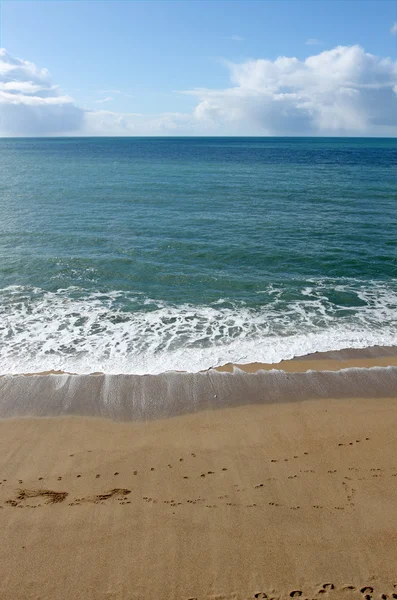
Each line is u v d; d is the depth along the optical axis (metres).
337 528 7.06
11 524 7.08
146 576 6.23
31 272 19.62
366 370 12.34
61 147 140.50
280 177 50.75
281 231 26.28
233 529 7.03
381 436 9.61
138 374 12.03
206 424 10.07
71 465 8.62
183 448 9.20
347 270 20.44
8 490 7.89
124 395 11.12
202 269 20.41
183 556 6.55
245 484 8.09
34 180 47.16
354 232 26.16
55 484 8.06
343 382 11.79
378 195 37.97
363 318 15.71
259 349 13.45
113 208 32.22
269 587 6.08
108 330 14.60
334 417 10.34
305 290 18.22
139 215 30.05
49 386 11.43
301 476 8.30
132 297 17.39
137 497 7.73
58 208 32.06
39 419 10.18
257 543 6.78
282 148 128.88
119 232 25.86
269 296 17.61
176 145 155.12
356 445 9.29
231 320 15.46
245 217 29.66
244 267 20.73
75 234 25.30
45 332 14.38
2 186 42.38
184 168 60.91
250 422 10.14
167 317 15.66
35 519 7.20
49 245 23.33
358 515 7.33
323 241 24.48
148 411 10.55
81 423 10.06
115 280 19.03
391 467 8.57
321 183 45.62
